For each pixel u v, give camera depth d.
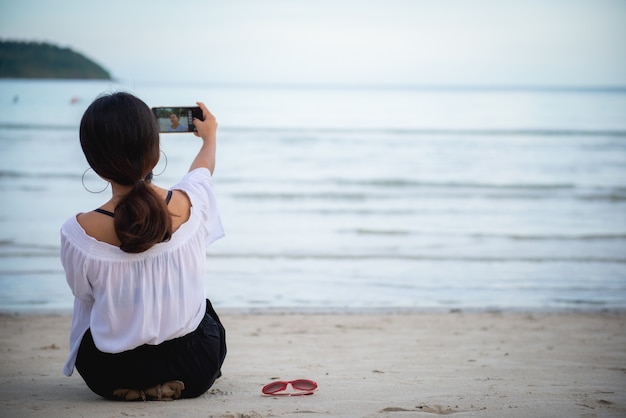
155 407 2.83
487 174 24.78
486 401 3.27
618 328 7.26
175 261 2.71
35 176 21.75
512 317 7.93
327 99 94.19
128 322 2.69
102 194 18.98
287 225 15.16
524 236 13.92
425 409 3.04
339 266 11.03
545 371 4.57
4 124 36.66
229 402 3.02
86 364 2.83
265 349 5.78
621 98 108.56
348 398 3.27
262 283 9.81
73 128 35.41
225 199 19.02
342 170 25.55
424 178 23.55
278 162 27.38
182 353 2.88
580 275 10.56
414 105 77.38
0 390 3.49
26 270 10.23
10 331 6.84
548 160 28.80
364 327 7.19
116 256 2.61
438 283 9.95
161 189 2.71
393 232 14.34
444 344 6.17
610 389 3.76
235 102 79.94
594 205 18.56
